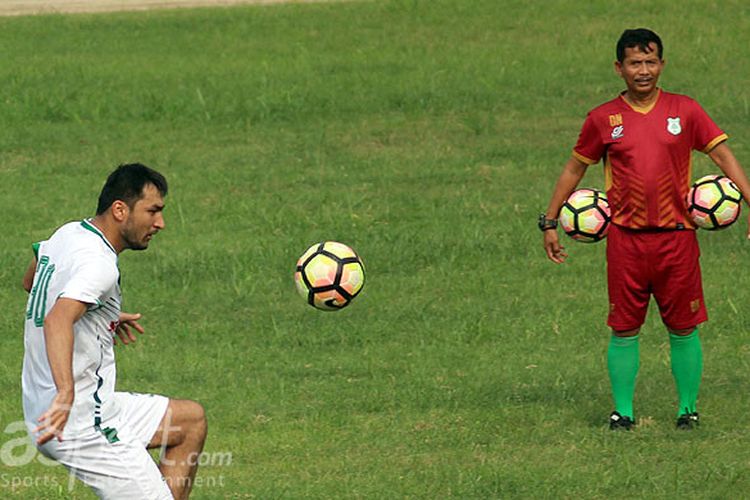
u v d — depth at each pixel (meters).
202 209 49.97
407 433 28.38
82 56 75.50
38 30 82.06
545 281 41.09
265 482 25.38
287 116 64.00
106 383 20.33
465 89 67.31
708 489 24.59
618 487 24.81
